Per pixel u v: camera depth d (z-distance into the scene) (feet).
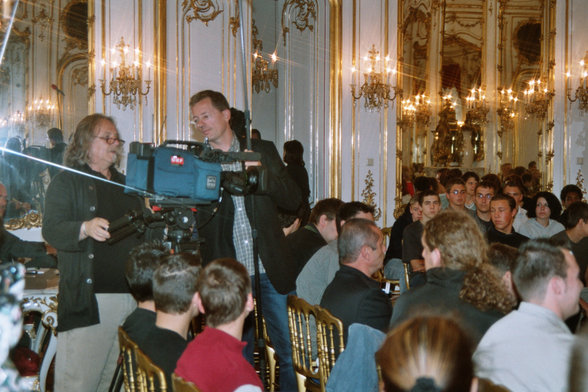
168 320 7.38
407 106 33.58
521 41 34.45
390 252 19.60
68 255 9.04
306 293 11.70
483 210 16.90
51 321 11.66
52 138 24.53
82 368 9.16
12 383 7.39
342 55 27.53
